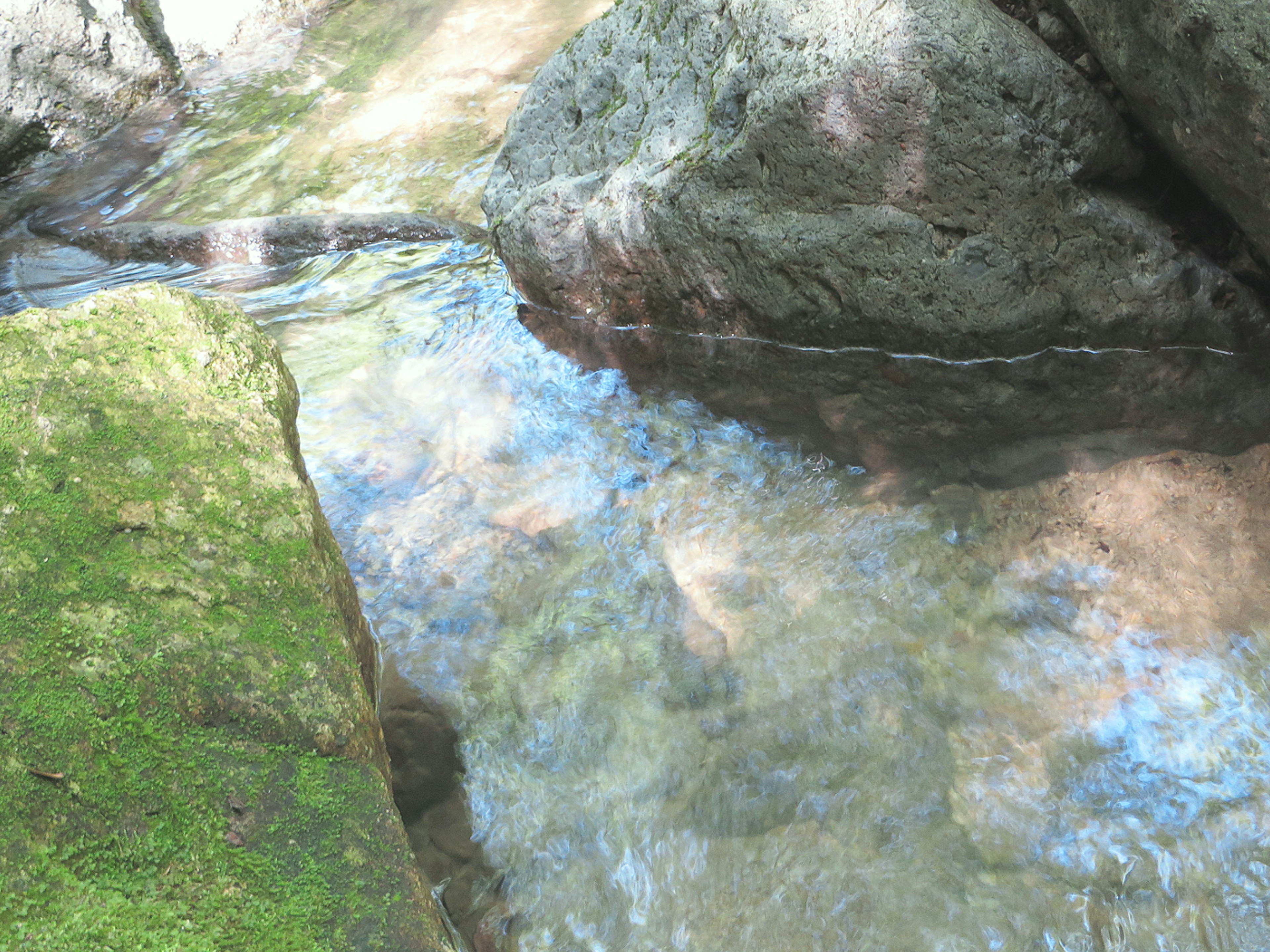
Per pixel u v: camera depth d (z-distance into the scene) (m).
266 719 1.98
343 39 7.39
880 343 3.78
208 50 7.40
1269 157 2.85
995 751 2.46
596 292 4.19
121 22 6.93
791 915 2.19
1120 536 2.93
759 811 2.38
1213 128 2.96
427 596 3.01
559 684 2.72
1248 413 3.27
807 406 3.63
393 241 5.05
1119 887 2.18
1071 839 2.27
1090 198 3.44
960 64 3.24
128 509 2.08
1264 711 2.46
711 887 2.25
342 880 1.87
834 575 2.96
